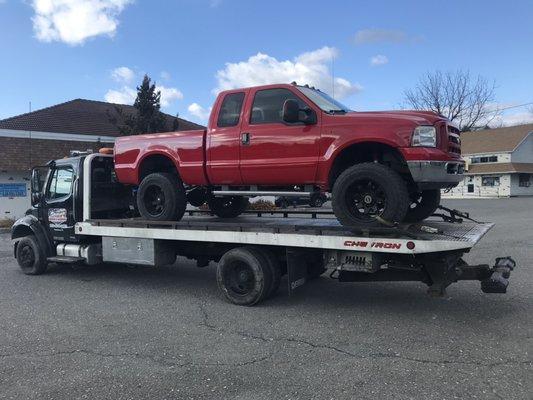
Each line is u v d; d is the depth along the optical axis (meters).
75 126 27.22
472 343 4.99
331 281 7.98
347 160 6.43
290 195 6.66
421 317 5.94
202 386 4.10
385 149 6.07
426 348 4.88
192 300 7.03
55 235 9.01
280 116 6.67
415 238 5.43
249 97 6.93
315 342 5.13
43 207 9.19
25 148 22.31
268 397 3.87
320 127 6.29
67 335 5.47
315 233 6.07
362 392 3.93
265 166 6.68
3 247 13.80
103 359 4.73
